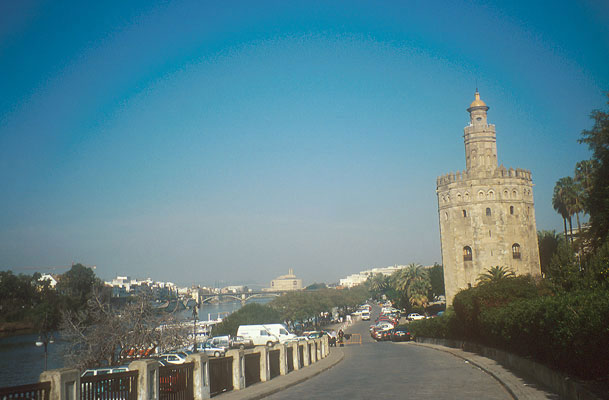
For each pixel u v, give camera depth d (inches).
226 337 2404.0
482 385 780.6
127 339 1717.5
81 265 6003.9
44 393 472.1
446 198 3287.4
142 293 1828.2
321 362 1384.1
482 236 3129.9
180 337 1815.9
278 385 881.5
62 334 1776.6
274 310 5147.6
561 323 649.0
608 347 535.2
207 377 751.1
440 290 4840.1
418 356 1467.8
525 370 866.8
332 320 6441.9
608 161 1300.4
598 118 1355.8
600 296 617.9
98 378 541.6
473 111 3361.2
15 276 5954.7
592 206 1328.7
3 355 3339.1
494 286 1470.2
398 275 5142.7
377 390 753.6
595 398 493.7
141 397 601.6
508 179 3166.8
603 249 993.5
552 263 1181.7
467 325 1556.3
